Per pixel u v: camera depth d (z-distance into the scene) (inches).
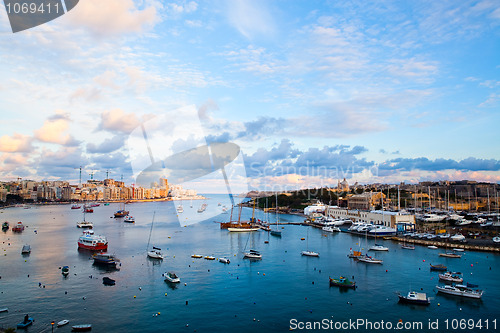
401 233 7298.2
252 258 5142.7
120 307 3169.3
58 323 2790.4
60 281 3973.9
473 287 3580.2
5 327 2728.8
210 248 6067.9
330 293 3540.8
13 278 4094.5
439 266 4387.3
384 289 3656.5
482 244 5846.5
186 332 2684.5
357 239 7116.1
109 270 4475.9
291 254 5497.1
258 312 3068.4
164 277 4106.8
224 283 3885.3
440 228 7819.9
